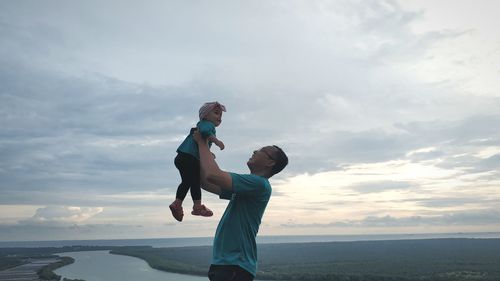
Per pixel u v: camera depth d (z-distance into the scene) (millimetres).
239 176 5219
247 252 5301
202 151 5301
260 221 5570
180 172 5547
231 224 5344
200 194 5512
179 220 5539
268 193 5488
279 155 5770
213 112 5473
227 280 5137
